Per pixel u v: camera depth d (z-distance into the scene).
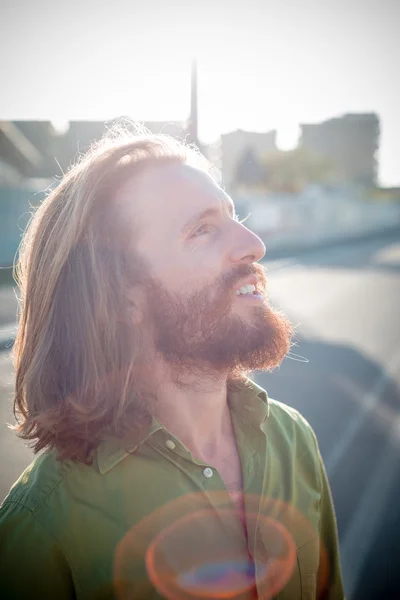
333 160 60.59
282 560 1.21
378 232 41.53
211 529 1.13
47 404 1.21
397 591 2.69
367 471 3.95
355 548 3.06
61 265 1.24
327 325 9.57
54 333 1.24
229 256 1.22
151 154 1.25
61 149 28.23
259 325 1.22
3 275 15.23
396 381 6.26
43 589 1.03
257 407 1.30
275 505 1.25
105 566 1.05
